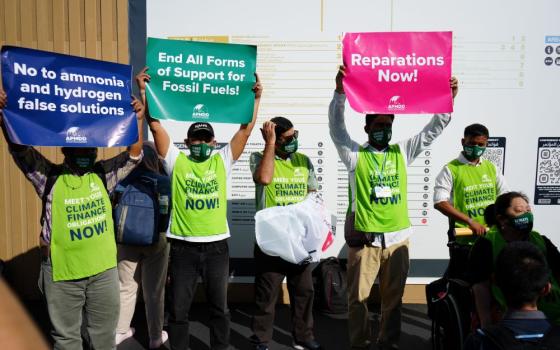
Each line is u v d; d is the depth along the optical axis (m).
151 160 4.11
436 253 5.11
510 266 2.14
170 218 3.70
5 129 2.93
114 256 3.32
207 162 3.74
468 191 4.06
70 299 3.16
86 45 4.99
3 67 2.90
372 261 3.78
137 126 3.41
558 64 4.93
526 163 5.03
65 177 3.16
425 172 5.05
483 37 4.92
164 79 3.60
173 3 4.93
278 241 3.79
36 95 2.99
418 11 4.91
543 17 4.89
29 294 5.17
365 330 3.82
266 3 4.91
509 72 4.95
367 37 3.58
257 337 3.97
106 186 3.41
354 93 3.59
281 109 5.00
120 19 4.96
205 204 3.65
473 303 3.16
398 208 3.79
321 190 5.05
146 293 4.14
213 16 4.93
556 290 2.89
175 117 3.63
